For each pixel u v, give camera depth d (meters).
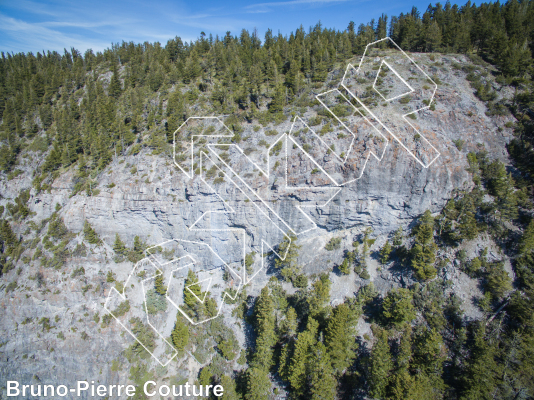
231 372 62.34
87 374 66.75
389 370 50.59
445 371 52.69
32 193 93.25
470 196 63.84
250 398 52.66
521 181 65.44
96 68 140.25
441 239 64.19
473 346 52.72
